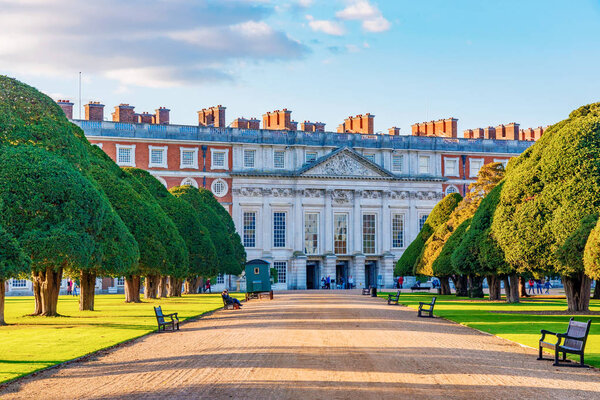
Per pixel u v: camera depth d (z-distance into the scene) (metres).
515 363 25.66
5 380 22.61
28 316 50.19
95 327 41.12
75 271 57.34
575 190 49.84
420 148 127.31
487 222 64.38
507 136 136.00
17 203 43.19
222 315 51.88
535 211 52.19
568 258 48.50
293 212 120.62
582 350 24.91
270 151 120.56
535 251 52.06
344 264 126.38
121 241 52.69
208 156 116.81
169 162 114.50
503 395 19.72
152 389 20.72
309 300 74.12
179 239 71.81
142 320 46.59
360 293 97.25
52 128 48.59
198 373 23.34
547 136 55.22
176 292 87.62
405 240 126.56
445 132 134.12
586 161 50.25
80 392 20.56
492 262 60.69
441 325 41.44
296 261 119.81
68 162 47.81
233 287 115.31
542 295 92.00
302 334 35.50
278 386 20.95
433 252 87.94
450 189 128.88
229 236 102.94
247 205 118.50
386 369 24.03
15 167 43.69
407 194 126.81
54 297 50.56
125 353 29.17
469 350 29.20
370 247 125.19
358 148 124.62
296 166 121.25
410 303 66.69
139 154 112.88
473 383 21.48
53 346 31.36
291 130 122.56
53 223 44.56
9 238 38.69
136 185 70.06
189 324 43.97
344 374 23.00
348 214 124.00
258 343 31.59
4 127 46.41
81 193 45.59
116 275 58.16
